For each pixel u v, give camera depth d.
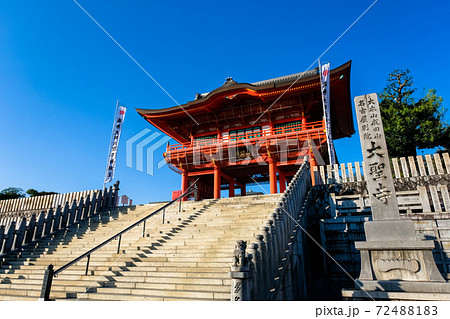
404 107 20.84
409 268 6.70
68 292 7.37
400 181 13.37
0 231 11.45
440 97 20.62
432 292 6.06
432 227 9.87
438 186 10.98
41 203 20.17
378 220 7.57
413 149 20.89
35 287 8.22
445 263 9.21
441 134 19.64
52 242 12.17
